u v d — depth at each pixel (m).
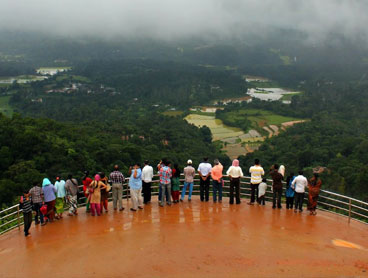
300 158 75.88
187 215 11.34
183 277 6.59
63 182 11.73
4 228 16.12
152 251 8.09
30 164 41.84
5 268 7.52
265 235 9.34
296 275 6.69
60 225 10.69
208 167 12.90
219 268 7.03
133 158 60.16
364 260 7.59
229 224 10.38
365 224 10.49
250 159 81.12
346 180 50.50
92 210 11.50
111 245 8.61
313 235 9.44
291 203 12.25
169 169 12.48
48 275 7.00
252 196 12.74
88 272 7.02
